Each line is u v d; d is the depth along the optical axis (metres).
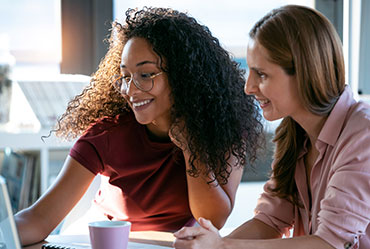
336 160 1.19
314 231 1.29
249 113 1.57
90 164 1.48
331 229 1.11
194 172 1.45
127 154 1.52
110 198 1.57
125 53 1.39
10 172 2.83
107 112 1.60
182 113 1.42
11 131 2.66
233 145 1.51
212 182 1.49
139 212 1.55
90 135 1.52
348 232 1.10
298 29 1.16
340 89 1.23
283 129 1.39
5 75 2.82
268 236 1.36
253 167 1.64
